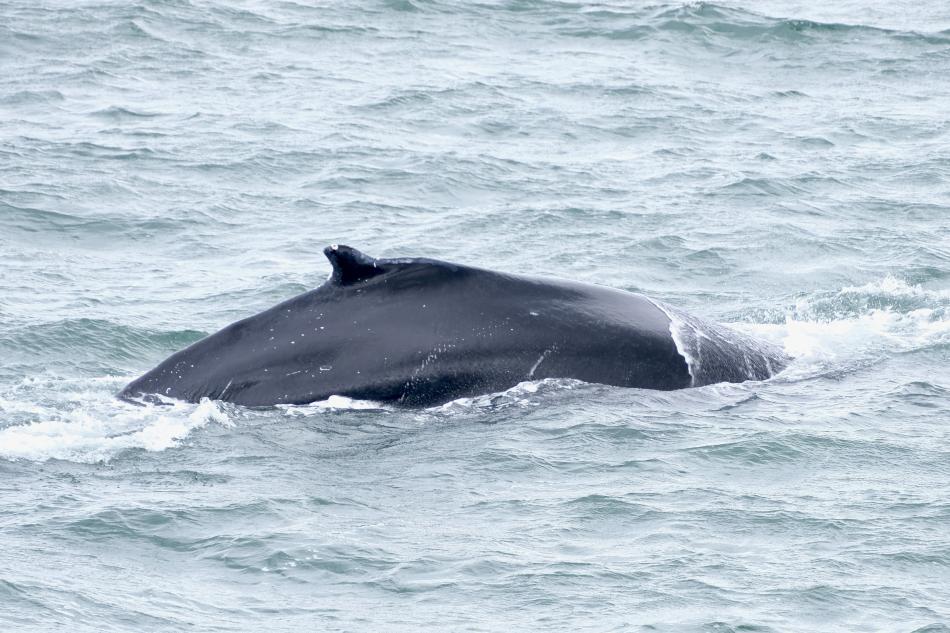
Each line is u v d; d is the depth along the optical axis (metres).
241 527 55.34
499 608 49.25
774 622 48.06
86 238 109.31
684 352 72.06
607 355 70.62
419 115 153.12
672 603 49.38
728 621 48.03
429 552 53.34
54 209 115.06
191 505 57.19
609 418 66.50
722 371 72.50
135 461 62.09
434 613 48.84
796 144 142.25
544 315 70.94
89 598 49.12
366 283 70.88
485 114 154.00
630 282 99.19
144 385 70.25
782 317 88.75
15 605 48.06
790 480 60.19
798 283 98.31
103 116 149.88
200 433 65.19
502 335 69.81
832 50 187.38
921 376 74.56
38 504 57.09
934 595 49.88
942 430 66.12
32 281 96.69
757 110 158.38
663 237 109.19
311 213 117.69
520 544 54.09
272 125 146.88
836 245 106.94
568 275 100.81
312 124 147.88
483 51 187.62
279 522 55.78
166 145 137.62
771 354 76.56
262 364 69.25
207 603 49.44
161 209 117.06
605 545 53.97
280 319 70.75
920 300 90.31
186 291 95.94
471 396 68.38
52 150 134.12
